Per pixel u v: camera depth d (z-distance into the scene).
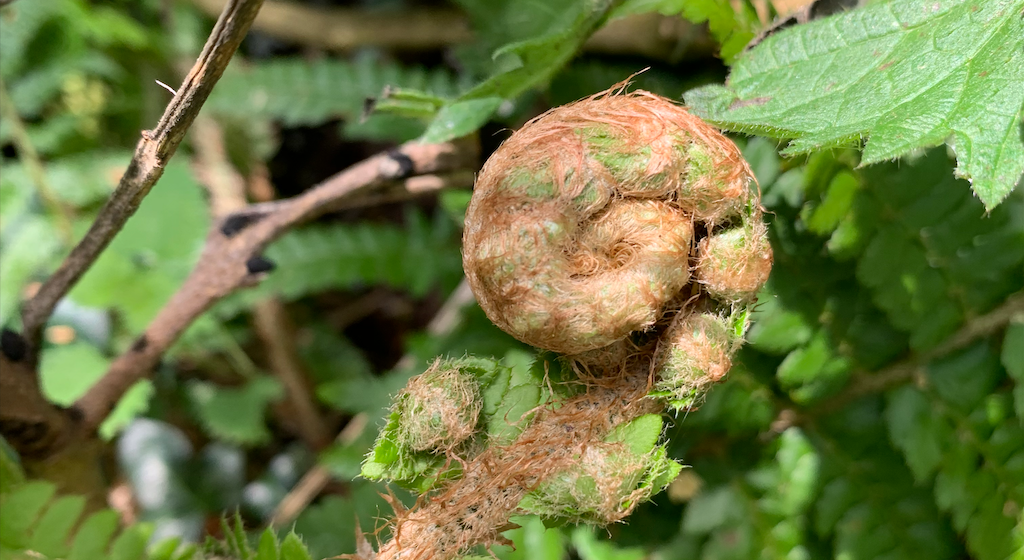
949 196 0.37
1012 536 0.37
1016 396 0.37
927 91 0.31
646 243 0.30
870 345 0.38
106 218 0.34
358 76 0.53
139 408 0.45
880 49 0.32
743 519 0.39
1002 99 0.31
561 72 0.39
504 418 0.32
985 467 0.37
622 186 0.30
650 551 0.39
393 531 0.32
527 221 0.30
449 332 0.49
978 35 0.31
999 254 0.37
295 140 0.74
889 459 0.39
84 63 0.59
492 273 0.30
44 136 0.59
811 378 0.38
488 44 0.41
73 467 0.38
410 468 0.31
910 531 0.38
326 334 0.67
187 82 0.32
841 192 0.36
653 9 0.35
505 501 0.31
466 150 0.39
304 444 0.61
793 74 0.32
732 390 0.39
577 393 0.32
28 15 0.56
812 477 0.39
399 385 0.50
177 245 0.50
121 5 0.62
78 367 0.49
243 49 0.70
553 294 0.30
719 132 0.31
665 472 0.31
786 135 0.32
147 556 0.34
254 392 0.57
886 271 0.37
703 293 0.31
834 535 0.39
